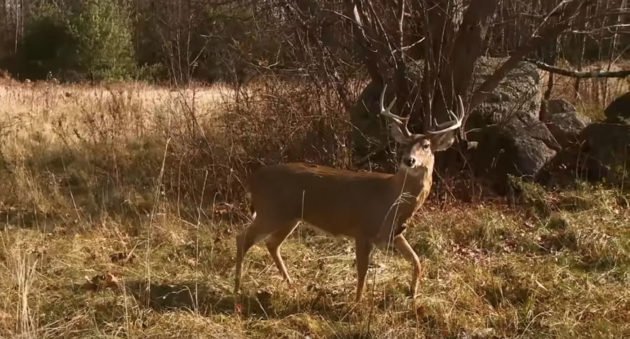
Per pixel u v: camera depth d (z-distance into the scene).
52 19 33.31
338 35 9.32
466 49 8.21
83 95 14.95
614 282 6.34
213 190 8.40
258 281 6.31
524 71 9.44
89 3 31.41
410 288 6.09
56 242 7.01
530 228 7.48
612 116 9.52
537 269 6.50
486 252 7.04
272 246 6.26
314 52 9.11
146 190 8.58
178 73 11.00
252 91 9.70
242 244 6.10
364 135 8.55
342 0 8.82
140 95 13.77
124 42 30.44
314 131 8.84
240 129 8.83
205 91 11.99
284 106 8.88
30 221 7.67
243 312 5.75
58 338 5.20
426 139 5.91
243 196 8.14
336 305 5.87
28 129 11.42
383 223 5.84
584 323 5.60
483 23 8.15
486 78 9.20
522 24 9.98
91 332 5.29
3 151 10.19
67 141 10.95
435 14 8.49
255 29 9.77
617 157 8.68
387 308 5.75
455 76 8.28
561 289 6.14
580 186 8.32
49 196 8.30
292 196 6.03
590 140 8.97
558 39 10.73
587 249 6.91
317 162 8.46
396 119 6.01
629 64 14.99
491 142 8.81
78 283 6.15
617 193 8.19
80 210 7.82
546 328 5.49
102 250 6.88
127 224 7.51
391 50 8.45
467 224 7.45
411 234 7.21
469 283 6.20
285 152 8.58
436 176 8.66
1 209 7.94
